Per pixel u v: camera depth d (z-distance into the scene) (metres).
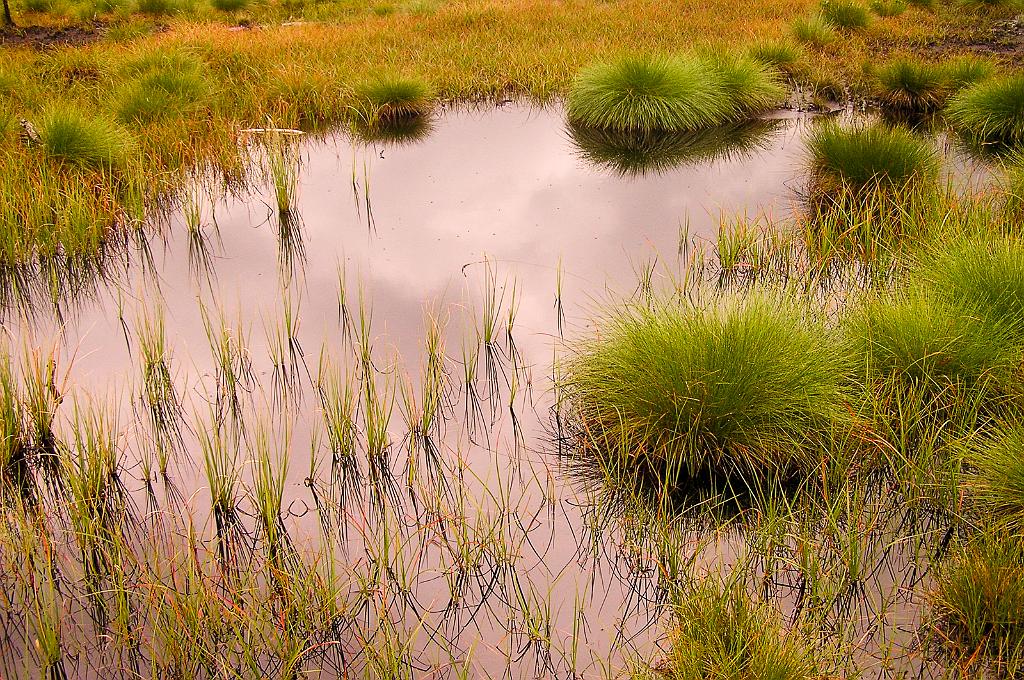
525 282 7.05
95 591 3.98
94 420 4.84
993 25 15.41
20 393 5.39
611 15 16.56
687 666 3.47
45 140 8.70
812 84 12.53
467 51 14.34
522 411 5.44
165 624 3.75
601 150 10.43
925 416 4.94
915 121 11.22
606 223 8.22
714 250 7.54
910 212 7.67
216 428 4.70
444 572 4.18
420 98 11.84
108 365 5.88
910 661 3.63
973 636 3.66
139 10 17.80
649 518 4.54
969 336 5.19
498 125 11.49
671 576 4.09
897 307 5.44
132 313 6.57
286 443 4.57
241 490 4.73
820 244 7.46
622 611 3.97
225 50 13.73
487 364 5.91
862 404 4.96
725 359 4.77
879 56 13.55
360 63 13.47
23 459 4.95
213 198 8.84
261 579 4.11
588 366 5.34
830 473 4.68
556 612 3.97
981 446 4.62
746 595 3.85
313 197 8.95
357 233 8.06
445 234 8.03
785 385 4.79
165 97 10.66
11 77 11.55
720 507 4.60
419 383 5.70
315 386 5.66
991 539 4.02
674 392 4.75
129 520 4.51
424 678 3.61
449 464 4.96
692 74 11.23
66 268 7.29
